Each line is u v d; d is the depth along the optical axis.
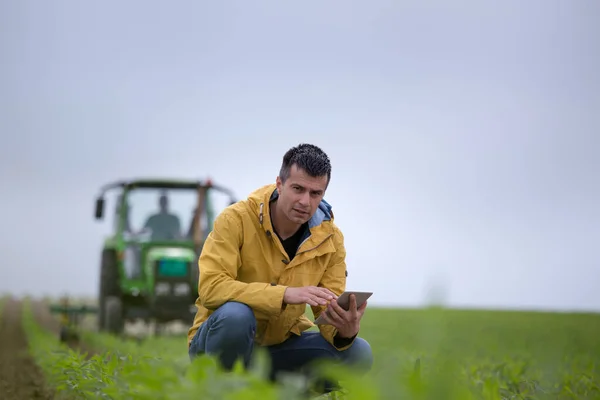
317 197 6.12
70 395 7.88
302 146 6.14
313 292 6.13
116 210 21.34
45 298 55.91
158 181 20.81
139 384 4.56
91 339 19.08
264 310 6.18
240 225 6.50
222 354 6.23
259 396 3.42
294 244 6.62
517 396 6.47
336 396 5.52
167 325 22.44
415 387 3.15
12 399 9.66
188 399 3.63
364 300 6.27
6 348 19.72
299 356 6.72
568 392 7.05
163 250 20.34
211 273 6.35
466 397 3.09
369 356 6.75
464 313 36.50
